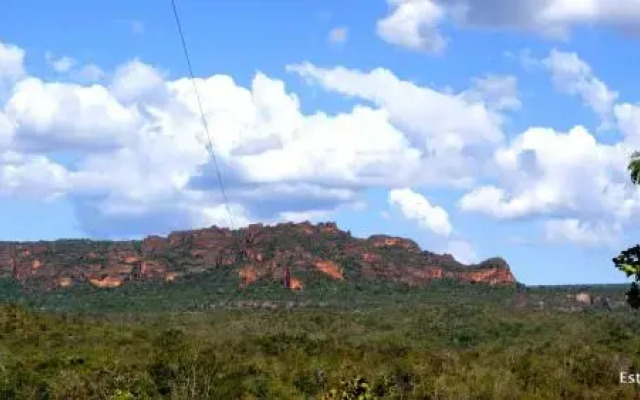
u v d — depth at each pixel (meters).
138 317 158.12
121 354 67.50
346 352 79.44
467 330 125.88
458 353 82.81
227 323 128.88
